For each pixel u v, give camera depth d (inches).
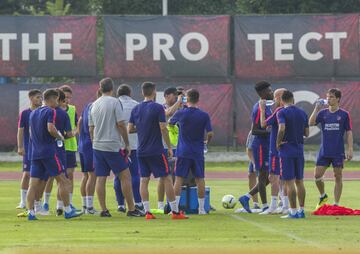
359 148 3516.2
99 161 1571.1
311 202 1962.4
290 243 1203.9
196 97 1619.1
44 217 1589.6
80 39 3388.3
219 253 1101.1
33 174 1541.6
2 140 3368.6
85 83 3371.1
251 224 1454.2
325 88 3371.1
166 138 1550.2
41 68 3378.4
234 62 3393.2
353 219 1547.7
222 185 2513.5
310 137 3373.5
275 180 1647.4
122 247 1161.4
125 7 4441.4
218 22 3388.3
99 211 1684.3
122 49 3383.4
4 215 1633.9
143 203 1560.0
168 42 3383.4
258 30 3385.8
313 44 3383.4
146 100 1562.5
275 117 1615.4
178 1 4463.6
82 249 1141.1
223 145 3400.6
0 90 3366.1
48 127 1512.1
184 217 1549.0
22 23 3371.1
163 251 1119.6
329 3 4306.1
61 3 4576.8
